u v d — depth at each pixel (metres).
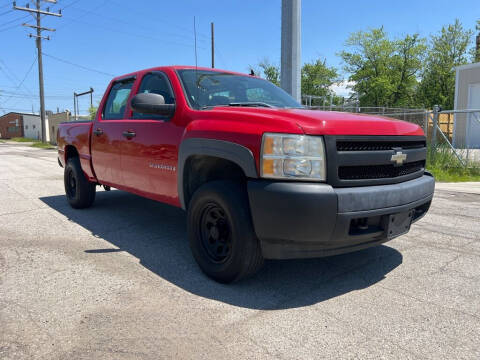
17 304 2.65
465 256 3.69
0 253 3.73
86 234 4.40
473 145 9.83
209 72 4.05
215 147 2.91
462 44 39.91
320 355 2.07
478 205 5.99
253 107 3.23
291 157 2.56
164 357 2.05
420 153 3.29
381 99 43.38
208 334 2.28
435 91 40.72
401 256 3.69
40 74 36.53
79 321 2.42
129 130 4.10
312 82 53.59
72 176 5.75
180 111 3.45
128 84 4.56
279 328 2.36
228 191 2.81
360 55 43.59
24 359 2.03
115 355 2.06
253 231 2.75
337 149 2.63
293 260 3.57
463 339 2.24
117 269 3.32
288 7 8.91
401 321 2.45
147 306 2.63
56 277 3.13
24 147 33.19
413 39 41.56
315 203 2.48
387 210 2.74
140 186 4.08
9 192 7.31
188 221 3.20
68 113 37.69
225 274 2.93
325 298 2.78
